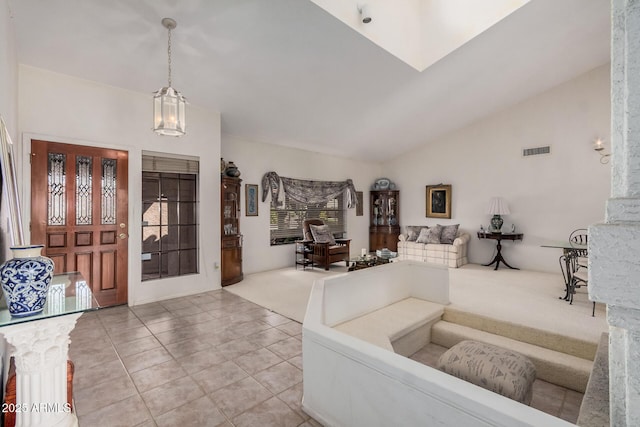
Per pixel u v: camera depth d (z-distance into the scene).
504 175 6.05
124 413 1.91
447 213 6.85
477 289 4.23
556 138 5.45
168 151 4.16
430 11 3.99
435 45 3.99
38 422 1.54
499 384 1.75
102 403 2.01
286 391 2.13
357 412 1.53
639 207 0.43
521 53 4.26
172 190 4.35
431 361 2.78
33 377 1.53
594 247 0.44
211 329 3.16
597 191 5.09
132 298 3.88
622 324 0.43
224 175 4.82
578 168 5.24
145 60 3.36
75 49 3.09
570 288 3.69
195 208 4.52
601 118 5.03
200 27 2.97
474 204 6.48
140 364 2.48
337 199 7.57
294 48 3.38
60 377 1.62
